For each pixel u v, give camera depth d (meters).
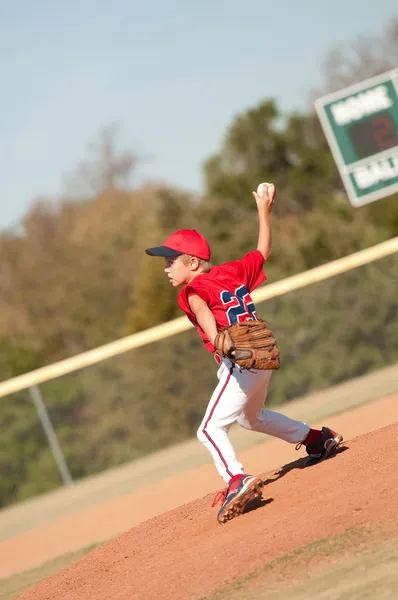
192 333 30.64
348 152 38.50
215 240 54.69
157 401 30.25
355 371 31.75
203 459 23.52
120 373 30.16
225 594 6.93
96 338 76.88
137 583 8.22
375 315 31.98
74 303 82.50
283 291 31.73
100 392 30.03
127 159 108.06
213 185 56.31
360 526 7.46
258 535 8.15
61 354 71.88
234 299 9.50
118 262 83.75
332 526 7.67
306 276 31.73
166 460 26.66
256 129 56.47
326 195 55.97
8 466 29.14
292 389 31.69
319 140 57.03
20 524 22.17
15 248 96.06
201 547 8.57
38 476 29.23
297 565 7.06
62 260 89.81
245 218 55.91
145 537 10.45
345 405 23.77
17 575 14.17
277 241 49.84
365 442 10.55
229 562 7.67
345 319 31.94
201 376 30.45
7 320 89.44
